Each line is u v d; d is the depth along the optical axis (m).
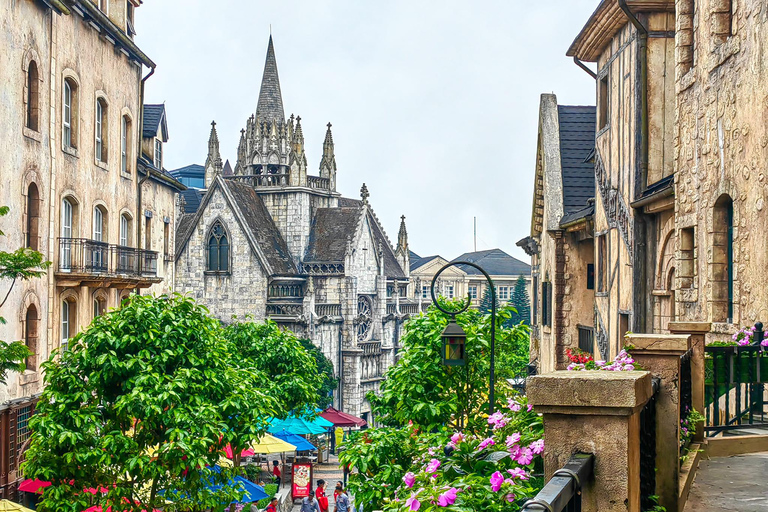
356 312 86.38
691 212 17.98
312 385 38.97
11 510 17.86
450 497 5.79
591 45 25.52
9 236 24.55
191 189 127.62
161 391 18.48
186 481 18.97
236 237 83.75
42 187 26.89
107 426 19.16
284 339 37.75
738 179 15.55
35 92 26.59
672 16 21.67
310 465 39.38
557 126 32.53
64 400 18.22
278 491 37.94
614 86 24.39
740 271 15.48
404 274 103.44
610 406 4.72
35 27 26.20
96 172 31.91
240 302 83.38
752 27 14.99
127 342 18.95
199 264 84.69
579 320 30.56
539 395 4.85
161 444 18.91
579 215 28.62
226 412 20.19
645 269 22.05
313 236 89.44
